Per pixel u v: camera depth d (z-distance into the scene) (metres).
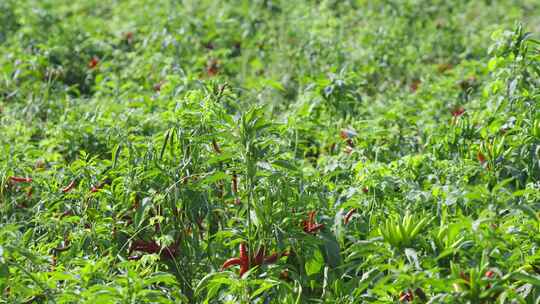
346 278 4.14
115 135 4.88
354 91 5.44
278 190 3.96
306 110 5.48
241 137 3.89
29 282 3.84
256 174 3.90
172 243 4.12
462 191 3.97
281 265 3.90
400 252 3.60
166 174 4.15
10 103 6.25
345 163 4.79
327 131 5.28
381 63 6.93
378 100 6.13
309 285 4.04
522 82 4.75
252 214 3.95
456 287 3.47
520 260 3.81
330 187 4.47
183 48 7.02
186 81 5.60
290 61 6.90
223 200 4.29
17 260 3.92
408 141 5.22
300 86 6.42
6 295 3.81
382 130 5.00
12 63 6.86
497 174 4.24
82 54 7.12
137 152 4.43
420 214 4.12
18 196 4.75
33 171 4.76
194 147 4.14
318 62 6.82
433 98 6.04
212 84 4.57
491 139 4.66
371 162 4.73
